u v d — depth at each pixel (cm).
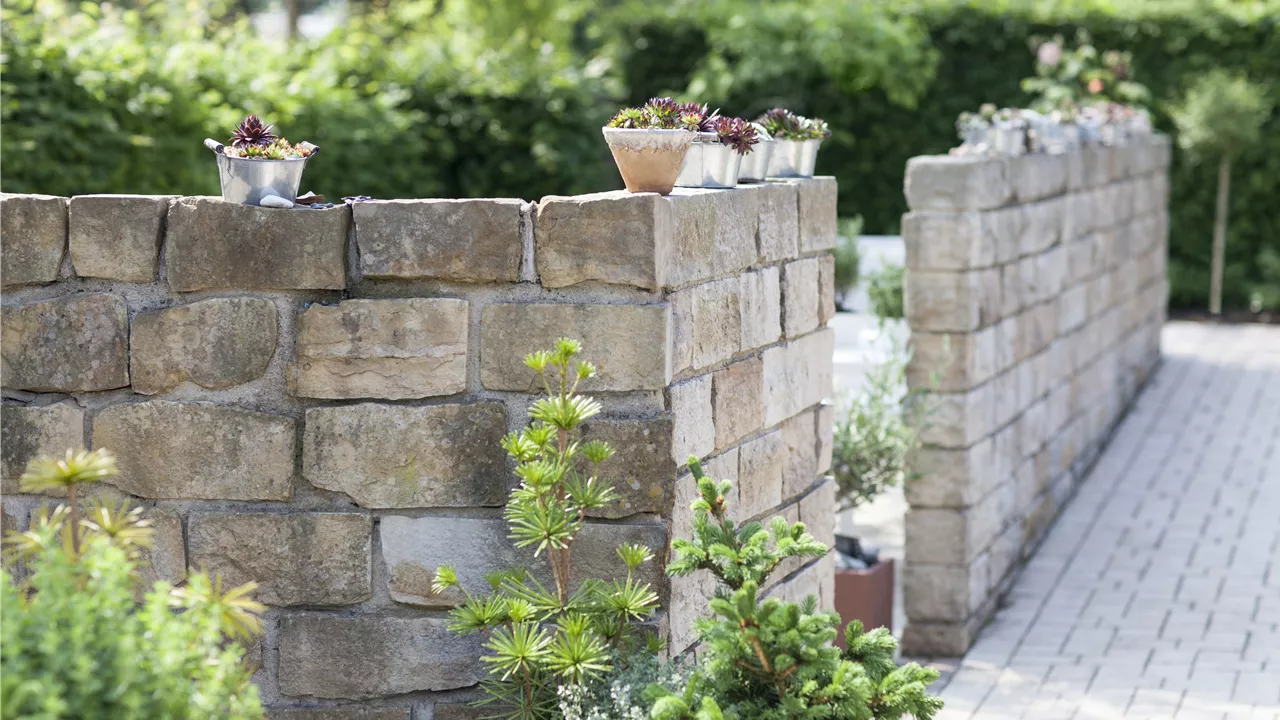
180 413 350
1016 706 567
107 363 352
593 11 1798
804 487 450
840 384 653
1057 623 681
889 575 621
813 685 312
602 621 341
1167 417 1114
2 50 745
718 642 316
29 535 288
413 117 1063
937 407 643
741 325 394
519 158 1141
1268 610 685
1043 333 810
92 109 777
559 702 334
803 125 459
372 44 1135
